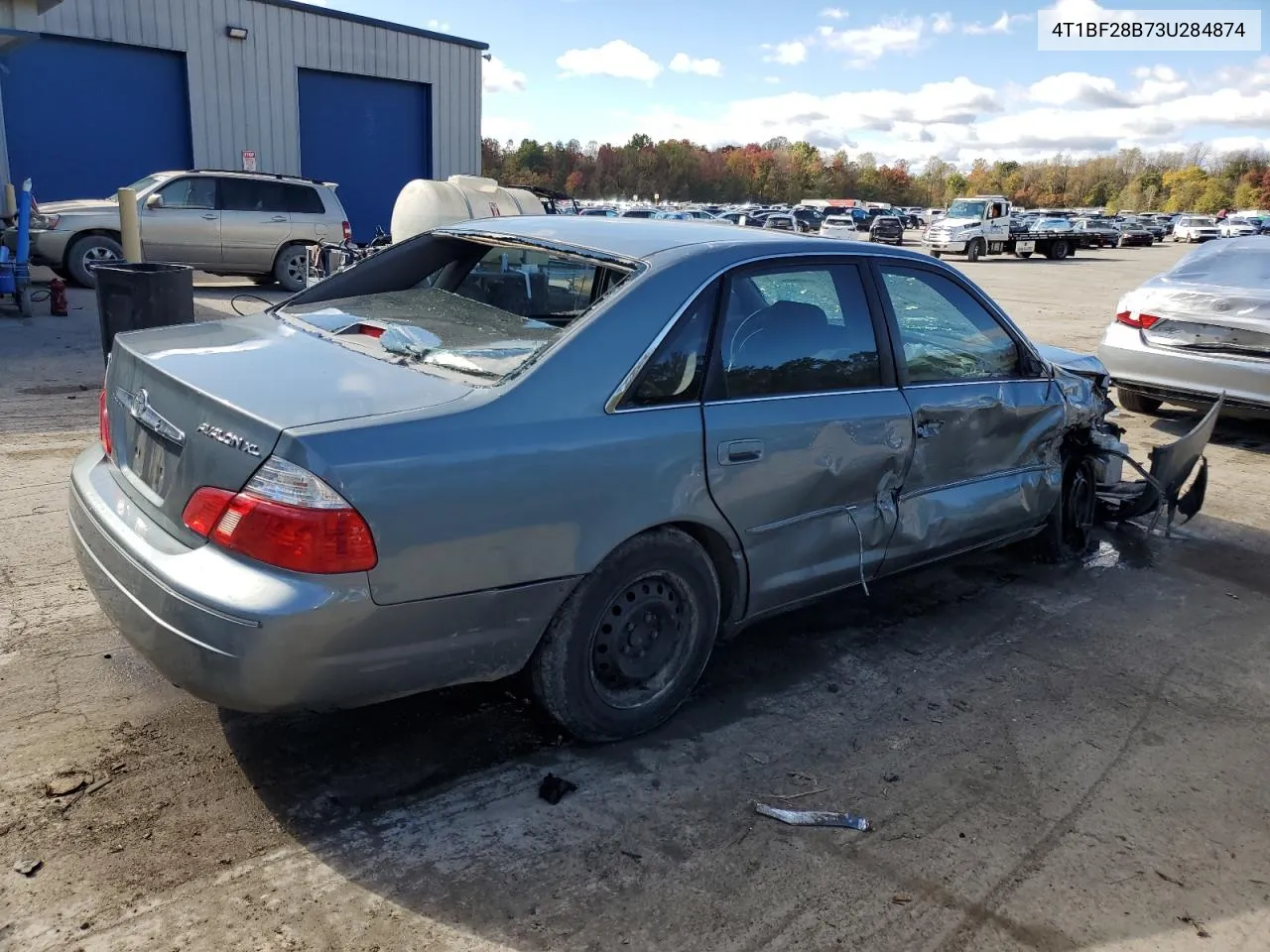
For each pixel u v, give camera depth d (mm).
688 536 3127
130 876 2467
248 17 18031
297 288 14797
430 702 3375
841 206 61688
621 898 2514
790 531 3416
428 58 20797
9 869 2455
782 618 4293
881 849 2770
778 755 3215
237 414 2506
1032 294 21641
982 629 4312
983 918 2523
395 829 2719
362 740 3133
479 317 3467
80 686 3311
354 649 2484
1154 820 2982
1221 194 138500
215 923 2334
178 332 3381
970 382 4105
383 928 2357
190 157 18078
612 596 2980
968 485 4164
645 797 2939
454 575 2594
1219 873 2758
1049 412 4492
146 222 13555
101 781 2822
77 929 2281
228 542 2457
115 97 17172
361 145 20406
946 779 3133
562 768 3062
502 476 2629
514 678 3094
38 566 4223
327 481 2389
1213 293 7520
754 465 3201
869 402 3621
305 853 2602
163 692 3309
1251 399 7344
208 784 2850
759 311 3334
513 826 2770
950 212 37812
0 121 16000
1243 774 3271
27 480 5301
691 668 3297
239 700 2449
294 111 19109
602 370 2889
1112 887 2672
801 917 2486
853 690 3686
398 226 12273
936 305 4059
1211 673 4000
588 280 3311
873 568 3795
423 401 2656
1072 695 3750
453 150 21797
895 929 2467
